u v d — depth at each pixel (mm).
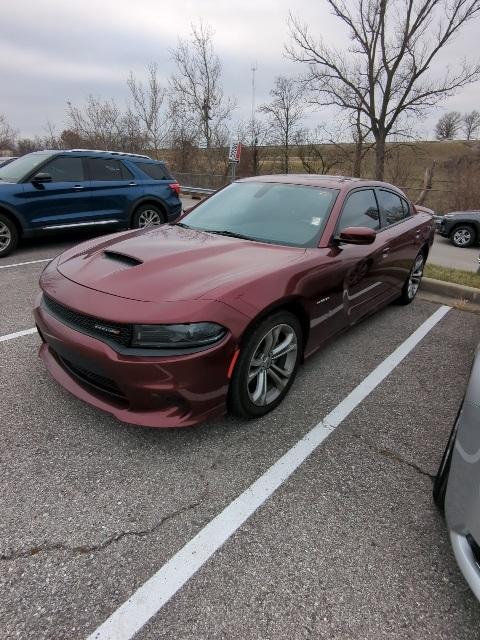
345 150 24250
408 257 4770
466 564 1621
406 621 1734
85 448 2570
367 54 21625
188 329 2287
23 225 6797
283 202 3676
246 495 2297
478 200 16016
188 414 2426
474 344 4309
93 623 1667
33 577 1826
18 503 2182
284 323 2828
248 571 1896
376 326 4660
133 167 7965
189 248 3037
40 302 2900
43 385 3168
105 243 3309
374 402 3215
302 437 2773
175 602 1757
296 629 1680
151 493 2279
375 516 2211
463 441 1688
